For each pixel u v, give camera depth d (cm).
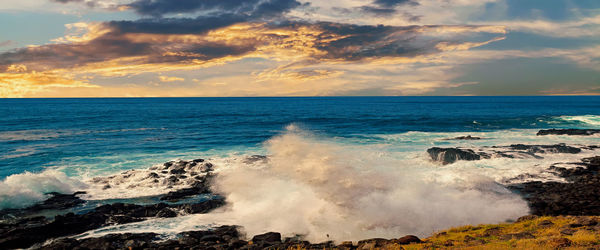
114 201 2188
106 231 1702
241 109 13938
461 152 3169
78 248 1416
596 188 2253
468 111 11719
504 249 1062
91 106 16438
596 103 18150
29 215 1898
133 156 3612
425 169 2870
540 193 2203
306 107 15988
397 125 6862
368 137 4959
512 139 4566
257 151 3909
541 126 6288
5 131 5812
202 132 5734
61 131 5831
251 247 1403
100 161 3347
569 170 2700
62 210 1995
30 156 3566
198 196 2289
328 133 5544
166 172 2848
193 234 1627
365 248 1310
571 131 4881
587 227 1333
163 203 2066
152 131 5878
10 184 2111
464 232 1511
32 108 13888
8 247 1501
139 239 1584
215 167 2994
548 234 1295
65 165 3159
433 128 6244
